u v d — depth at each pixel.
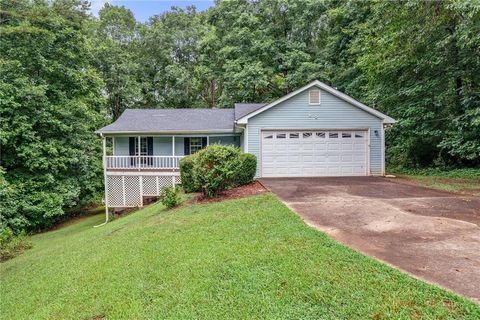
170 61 31.86
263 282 3.72
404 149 15.75
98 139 19.50
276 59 23.55
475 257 3.96
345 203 7.33
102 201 20.34
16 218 13.22
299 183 11.04
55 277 5.36
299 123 13.41
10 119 13.46
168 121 16.27
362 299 3.17
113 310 3.74
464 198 7.65
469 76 12.57
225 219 6.54
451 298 3.02
